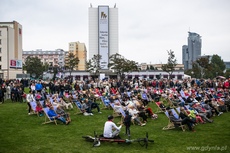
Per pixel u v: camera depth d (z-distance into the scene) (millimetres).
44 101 18234
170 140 11148
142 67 162000
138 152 9406
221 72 104500
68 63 86000
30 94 18578
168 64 71938
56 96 22391
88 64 86062
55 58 168750
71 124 14633
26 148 9836
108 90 28266
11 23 88562
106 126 10750
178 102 22109
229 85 29469
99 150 9648
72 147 10023
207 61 75625
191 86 32906
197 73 81062
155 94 26188
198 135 12102
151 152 9414
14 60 81688
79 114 18297
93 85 31078
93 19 115062
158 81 37844
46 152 9359
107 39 113562
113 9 115688
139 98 21438
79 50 150125
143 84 33656
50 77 76188
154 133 12547
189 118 13023
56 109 15477
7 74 81188
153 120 16156
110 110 20312
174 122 13273
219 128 13758
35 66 98625
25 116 17094
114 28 116438
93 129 13328
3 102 24516
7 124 14430
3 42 81562
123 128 13750
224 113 19344
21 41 94500
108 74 83688
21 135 11898
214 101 19812
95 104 18875
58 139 11227
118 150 9656
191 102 20469
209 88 29594
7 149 9680
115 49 116688
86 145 10312
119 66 74938
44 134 12141
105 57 113500
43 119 16094
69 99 22672
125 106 17359
